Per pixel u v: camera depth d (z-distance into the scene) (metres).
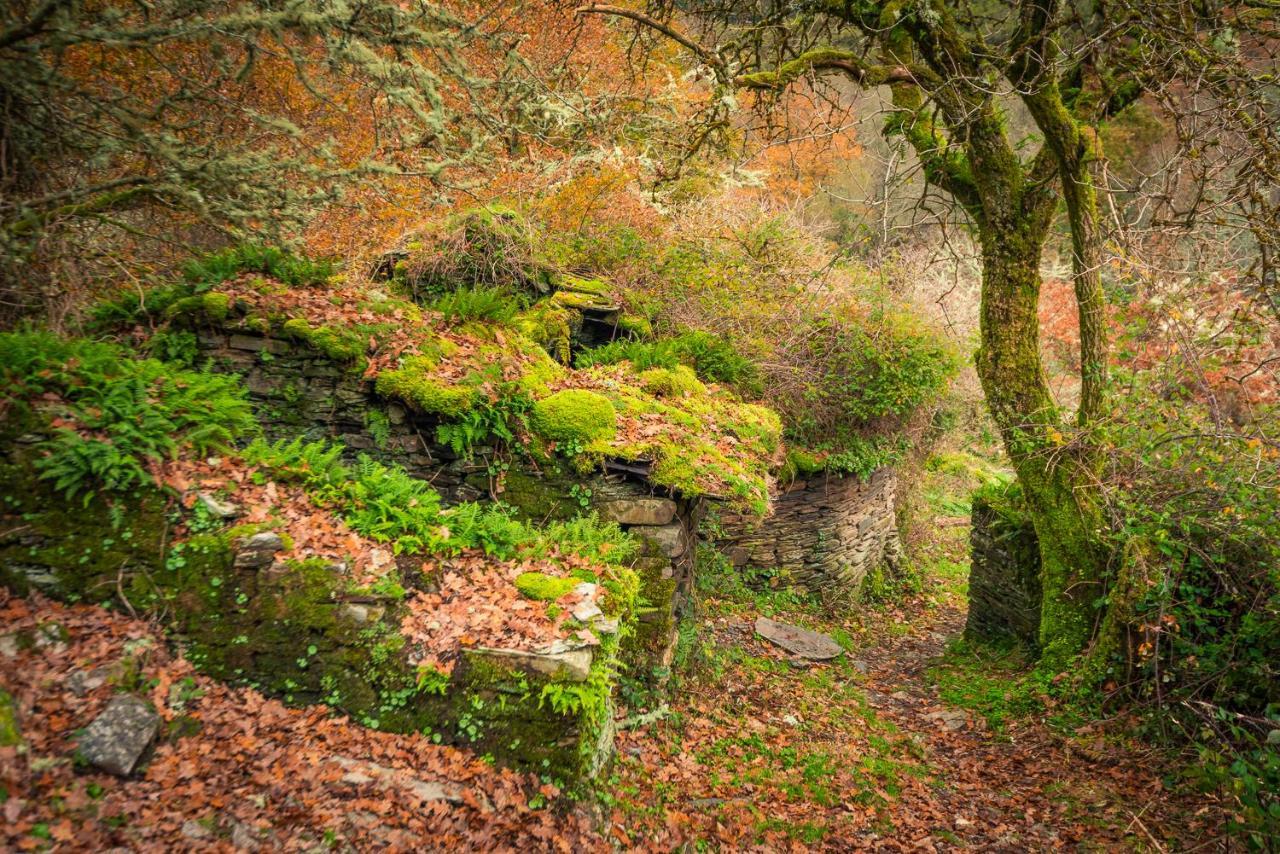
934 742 7.85
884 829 6.13
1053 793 6.60
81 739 3.89
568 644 5.24
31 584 4.49
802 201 14.59
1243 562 6.82
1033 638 9.63
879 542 13.92
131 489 4.88
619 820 5.32
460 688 5.04
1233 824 5.29
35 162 5.36
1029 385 8.71
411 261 8.90
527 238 9.38
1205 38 6.70
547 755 5.00
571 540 6.63
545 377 7.77
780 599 11.50
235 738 4.45
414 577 5.50
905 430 12.77
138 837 3.65
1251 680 6.51
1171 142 15.02
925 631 12.36
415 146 5.93
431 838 4.33
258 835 3.93
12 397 4.83
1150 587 7.18
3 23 4.27
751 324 11.11
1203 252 7.17
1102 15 7.77
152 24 4.52
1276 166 6.01
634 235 11.07
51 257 5.57
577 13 8.72
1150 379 7.55
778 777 6.74
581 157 8.27
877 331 11.49
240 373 7.08
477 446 7.07
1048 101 7.68
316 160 6.44
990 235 8.82
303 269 7.63
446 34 4.77
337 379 7.08
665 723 7.12
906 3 7.87
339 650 4.95
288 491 5.65
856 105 18.27
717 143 9.12
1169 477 7.38
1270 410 6.92
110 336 7.05
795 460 11.17
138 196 5.85
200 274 7.28
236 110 5.58
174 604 4.75
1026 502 8.89
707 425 8.28
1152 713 6.92
